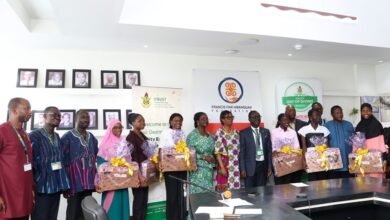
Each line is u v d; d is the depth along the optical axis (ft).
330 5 14.02
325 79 19.10
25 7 11.22
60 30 11.70
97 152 10.94
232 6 12.17
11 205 8.14
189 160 12.41
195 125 14.06
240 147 13.24
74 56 14.53
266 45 14.40
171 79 15.84
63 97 14.26
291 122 15.06
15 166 8.27
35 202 9.26
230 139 13.38
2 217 8.03
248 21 12.40
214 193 8.16
